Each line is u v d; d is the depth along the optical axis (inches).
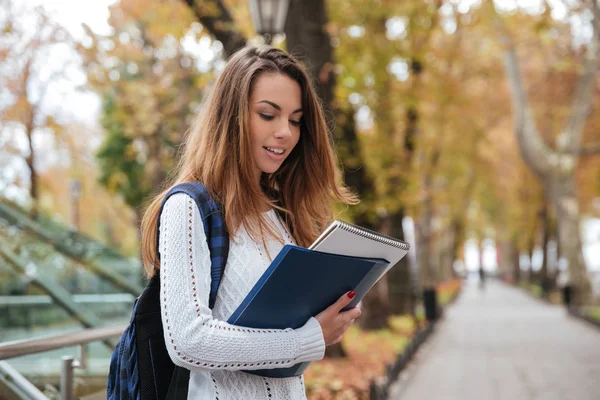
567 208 1134.4
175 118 732.7
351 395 310.0
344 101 456.8
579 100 1089.4
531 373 450.9
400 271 802.8
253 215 82.1
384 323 661.3
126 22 698.2
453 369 469.4
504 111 1301.7
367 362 433.7
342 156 463.5
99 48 678.5
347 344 524.7
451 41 817.5
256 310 75.2
